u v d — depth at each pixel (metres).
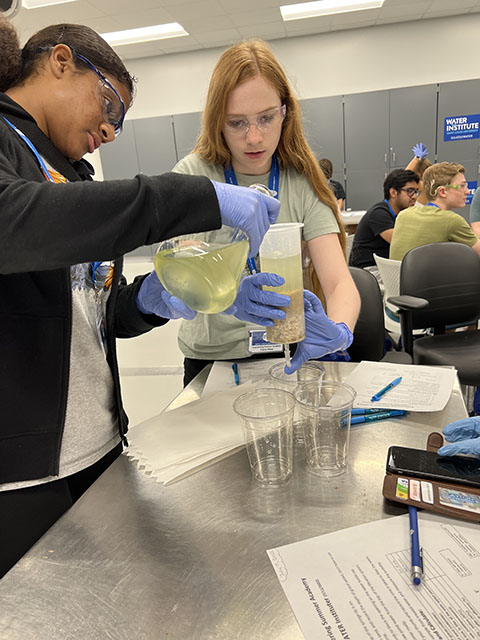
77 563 0.60
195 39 5.73
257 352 1.28
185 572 0.58
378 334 1.68
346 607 0.50
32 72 0.79
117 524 0.68
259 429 0.74
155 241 0.59
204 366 1.40
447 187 2.51
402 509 0.67
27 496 0.82
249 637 0.48
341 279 1.22
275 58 1.13
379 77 5.95
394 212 3.06
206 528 0.66
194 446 0.85
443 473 0.70
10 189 0.55
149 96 6.50
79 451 0.88
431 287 2.16
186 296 0.69
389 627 0.48
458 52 5.68
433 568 0.55
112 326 0.96
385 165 5.96
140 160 6.45
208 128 1.20
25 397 0.78
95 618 0.52
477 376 1.85
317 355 0.95
